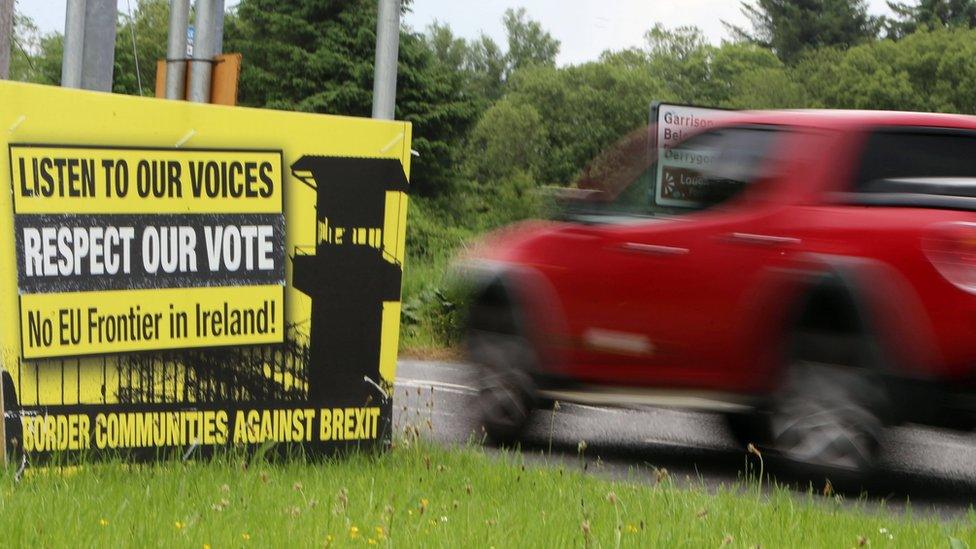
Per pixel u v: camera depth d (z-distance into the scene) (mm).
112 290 7445
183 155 7605
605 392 10094
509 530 6039
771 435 8945
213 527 5816
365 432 8242
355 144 8109
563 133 134875
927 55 124938
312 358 8062
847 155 8883
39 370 7285
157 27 93375
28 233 7223
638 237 9867
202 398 7738
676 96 138750
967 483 9398
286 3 73625
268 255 7891
